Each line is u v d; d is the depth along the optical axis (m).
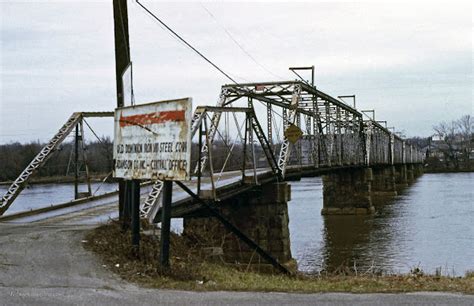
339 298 8.27
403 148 124.25
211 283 9.71
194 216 19.58
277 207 27.02
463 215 52.16
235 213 26.91
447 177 149.12
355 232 43.78
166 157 10.22
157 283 9.37
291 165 37.06
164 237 10.45
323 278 12.71
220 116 29.45
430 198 75.88
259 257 25.56
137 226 11.50
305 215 59.19
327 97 47.31
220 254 17.02
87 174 24.59
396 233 41.97
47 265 10.35
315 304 7.88
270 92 35.75
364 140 72.12
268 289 9.05
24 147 55.53
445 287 9.14
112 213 18.89
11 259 10.70
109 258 10.97
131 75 14.03
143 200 21.52
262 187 27.03
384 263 29.19
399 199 77.38
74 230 13.70
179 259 12.07
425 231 42.31
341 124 58.06
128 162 11.41
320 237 41.47
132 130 11.32
